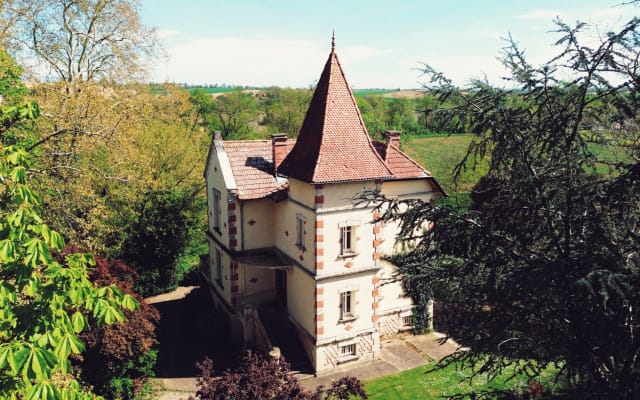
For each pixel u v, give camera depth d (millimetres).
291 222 23922
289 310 24688
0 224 7820
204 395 13172
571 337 10148
